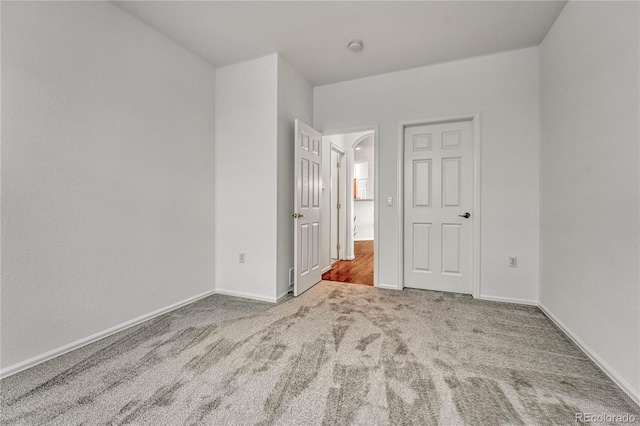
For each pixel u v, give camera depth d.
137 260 2.26
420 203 3.18
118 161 2.11
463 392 1.41
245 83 2.93
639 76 1.34
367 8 2.14
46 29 1.71
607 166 1.58
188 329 2.15
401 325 2.21
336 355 1.76
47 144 1.71
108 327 2.04
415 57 2.86
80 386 1.46
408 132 3.21
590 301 1.74
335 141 4.73
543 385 1.47
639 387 1.33
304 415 1.25
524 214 2.69
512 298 2.73
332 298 2.88
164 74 2.48
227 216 3.03
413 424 1.20
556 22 2.24
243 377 1.53
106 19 2.03
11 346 1.57
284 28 2.39
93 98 1.95
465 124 2.99
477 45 2.64
